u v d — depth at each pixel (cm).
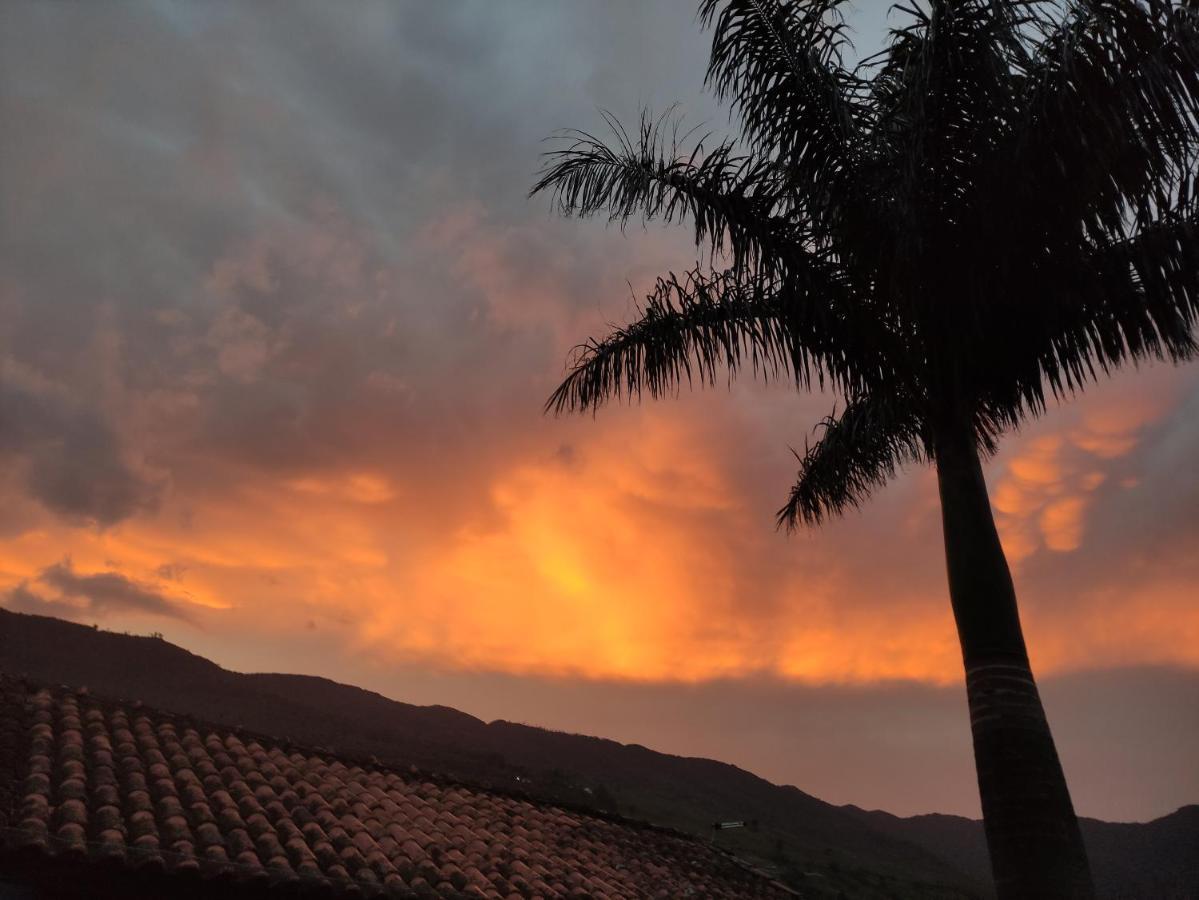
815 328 877
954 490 820
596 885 1337
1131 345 829
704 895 1475
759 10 845
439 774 1580
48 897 880
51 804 1000
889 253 807
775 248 878
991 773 733
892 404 902
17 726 1185
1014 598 789
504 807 1548
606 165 945
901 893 5334
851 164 823
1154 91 685
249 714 6272
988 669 759
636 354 962
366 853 1141
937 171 776
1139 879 6066
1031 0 712
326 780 1353
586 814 1684
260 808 1166
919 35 770
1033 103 723
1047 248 789
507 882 1226
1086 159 718
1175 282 807
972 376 868
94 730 1241
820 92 826
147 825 1004
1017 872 703
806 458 1214
